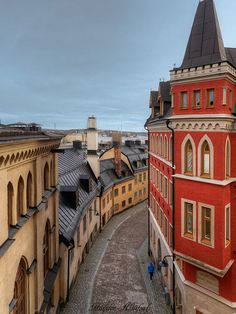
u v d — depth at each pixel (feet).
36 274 45.19
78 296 73.67
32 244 44.16
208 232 52.42
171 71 54.70
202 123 51.01
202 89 50.78
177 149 55.98
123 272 87.40
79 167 122.83
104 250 104.99
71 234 72.13
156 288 78.28
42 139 42.45
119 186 155.74
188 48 54.95
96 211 118.73
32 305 43.70
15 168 36.27
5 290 30.50
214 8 53.57
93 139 132.57
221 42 52.21
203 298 56.13
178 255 55.88
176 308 64.64
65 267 69.56
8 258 33.19
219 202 49.62
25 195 40.19
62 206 82.28
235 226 52.85
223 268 49.62
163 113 77.20
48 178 55.72
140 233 123.95
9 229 34.63
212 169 50.29
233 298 52.29
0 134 28.60
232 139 52.39
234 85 52.24
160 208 83.92
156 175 90.63
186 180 54.49
